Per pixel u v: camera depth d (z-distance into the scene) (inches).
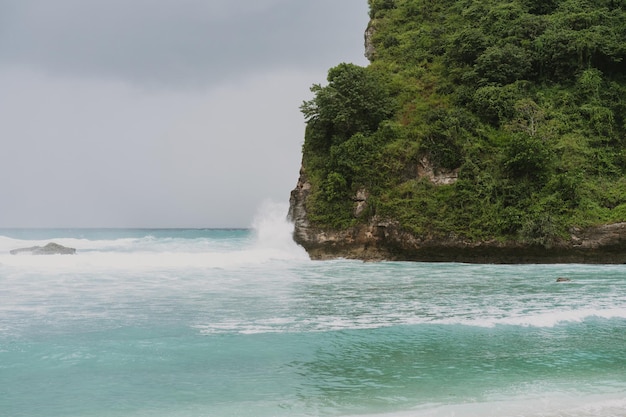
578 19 1925.4
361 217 1708.9
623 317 675.4
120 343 548.4
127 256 1360.7
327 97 1822.1
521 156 1566.2
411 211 1621.6
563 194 1528.1
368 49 2461.9
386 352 523.2
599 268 1327.5
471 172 1631.4
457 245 1547.7
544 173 1589.6
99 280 1020.5
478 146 1669.5
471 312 711.7
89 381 436.5
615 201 1530.5
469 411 380.2
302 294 875.4
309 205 1780.3
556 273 1205.1
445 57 2089.1
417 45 2231.8
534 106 1739.7
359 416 367.9
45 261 1272.1
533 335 590.6
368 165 1745.8
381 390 420.2
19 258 1295.5
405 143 1752.0
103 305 759.7
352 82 1873.8
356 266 1402.6
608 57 1841.8
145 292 884.0
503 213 1533.0
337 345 546.6
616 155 1696.6
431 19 2401.6
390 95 2014.0
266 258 1566.2
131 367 472.1
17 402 390.0
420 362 493.7
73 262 1274.6
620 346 549.3
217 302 789.9
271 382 437.1
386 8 2559.1
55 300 799.1
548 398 407.8
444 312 713.0
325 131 1872.5
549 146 1632.6
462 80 1946.4
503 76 1835.6
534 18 1961.1
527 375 459.8
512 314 697.0
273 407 383.2
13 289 900.6
